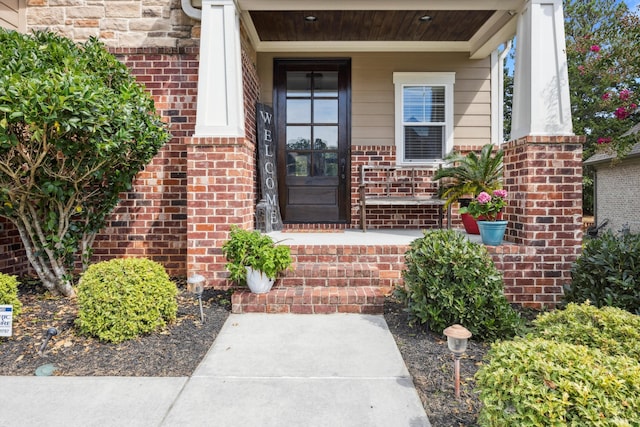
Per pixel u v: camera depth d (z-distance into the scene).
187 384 2.33
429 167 5.95
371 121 5.98
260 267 3.59
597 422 1.30
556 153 3.87
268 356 2.71
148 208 4.77
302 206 6.12
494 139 5.97
